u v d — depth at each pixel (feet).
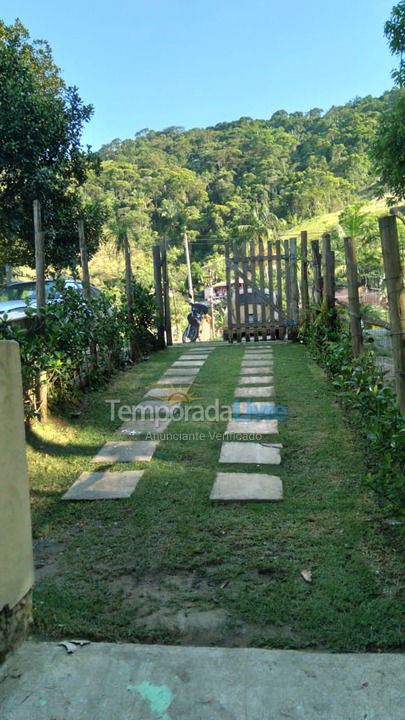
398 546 7.97
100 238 38.63
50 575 7.67
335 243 65.92
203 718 4.88
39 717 4.92
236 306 32.07
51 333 15.57
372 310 26.09
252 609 6.68
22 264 40.68
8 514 5.86
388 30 31.14
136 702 5.10
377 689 5.15
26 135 29.19
